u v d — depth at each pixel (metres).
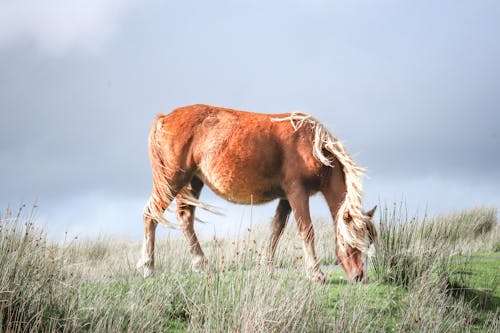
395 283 24.66
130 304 19.28
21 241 18.80
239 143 26.38
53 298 18.23
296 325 18.44
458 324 21.00
